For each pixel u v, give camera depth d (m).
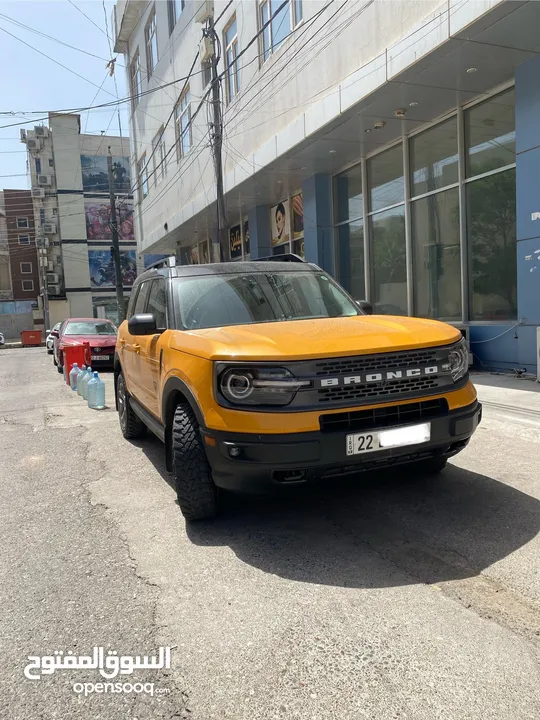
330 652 2.40
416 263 12.13
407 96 9.84
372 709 2.06
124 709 2.13
